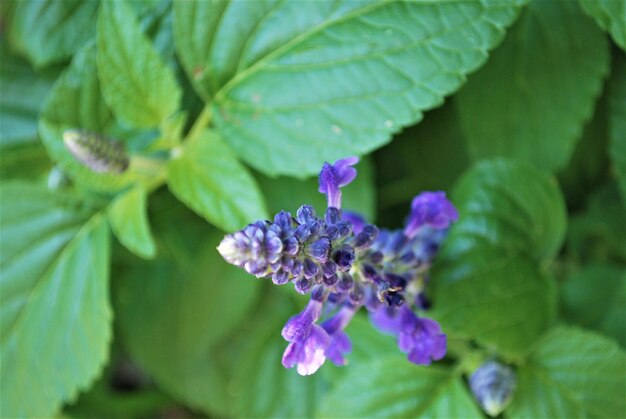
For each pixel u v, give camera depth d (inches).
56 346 14.6
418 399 14.0
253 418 15.6
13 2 15.1
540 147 14.5
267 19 13.4
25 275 14.6
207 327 16.2
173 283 16.7
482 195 14.0
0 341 14.5
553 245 14.0
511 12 12.9
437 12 13.1
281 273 11.3
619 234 15.6
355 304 12.3
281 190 14.9
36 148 15.3
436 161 15.9
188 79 14.7
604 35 14.2
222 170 13.7
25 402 14.6
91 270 14.5
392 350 14.6
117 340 17.6
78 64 14.0
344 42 13.3
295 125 13.6
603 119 15.3
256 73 13.6
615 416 13.7
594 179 15.7
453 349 14.3
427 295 13.6
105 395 17.9
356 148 13.5
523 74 14.4
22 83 15.4
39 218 14.6
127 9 13.2
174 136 13.9
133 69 13.4
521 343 13.6
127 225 14.1
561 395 13.8
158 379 17.0
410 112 13.2
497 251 13.8
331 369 15.0
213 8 13.4
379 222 16.2
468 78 14.4
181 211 16.0
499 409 13.6
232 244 11.1
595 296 15.2
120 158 13.6
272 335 15.7
